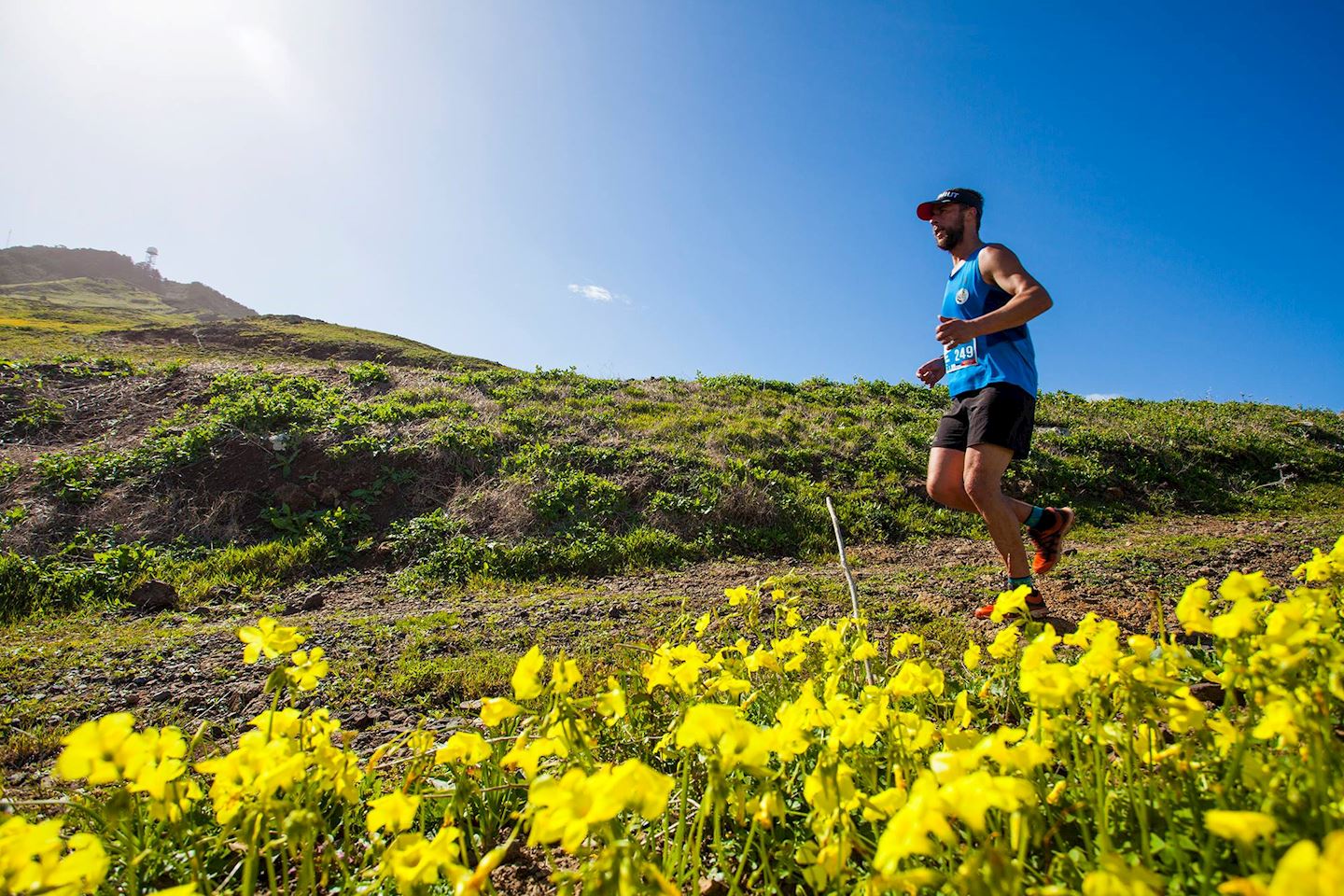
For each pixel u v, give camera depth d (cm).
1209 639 293
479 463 877
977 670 247
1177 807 128
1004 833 121
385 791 179
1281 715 106
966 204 366
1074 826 137
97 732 108
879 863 83
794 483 892
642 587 591
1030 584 332
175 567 661
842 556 344
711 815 163
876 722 125
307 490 803
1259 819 70
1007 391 332
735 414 1188
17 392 1011
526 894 156
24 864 90
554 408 1117
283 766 117
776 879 142
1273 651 112
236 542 722
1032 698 129
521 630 421
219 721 301
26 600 587
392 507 799
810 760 156
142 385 1086
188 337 1722
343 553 714
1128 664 118
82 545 684
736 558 718
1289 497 1038
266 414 916
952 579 491
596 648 373
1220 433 1256
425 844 100
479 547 700
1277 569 465
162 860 143
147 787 112
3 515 716
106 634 496
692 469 892
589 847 125
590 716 152
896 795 97
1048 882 110
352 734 153
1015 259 337
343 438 889
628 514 789
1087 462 1042
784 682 214
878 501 879
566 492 805
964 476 341
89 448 880
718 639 343
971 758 91
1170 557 512
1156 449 1137
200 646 413
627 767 84
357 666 360
